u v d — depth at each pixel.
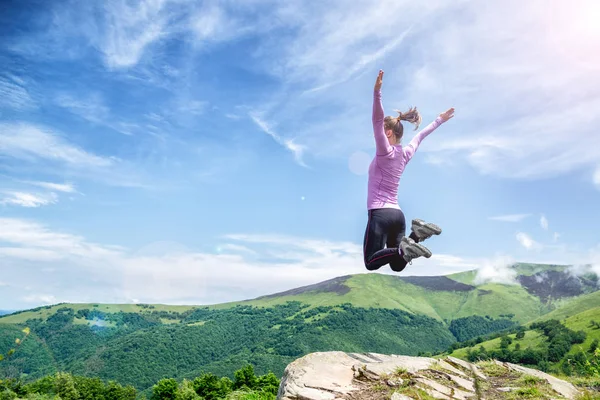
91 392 92.75
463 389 7.15
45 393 75.19
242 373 78.00
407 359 8.84
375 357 9.09
